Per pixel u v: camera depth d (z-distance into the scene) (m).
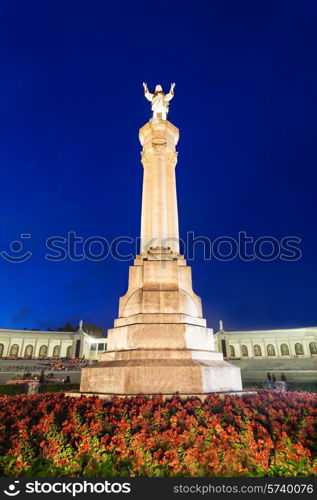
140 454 4.73
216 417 5.68
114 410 6.06
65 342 76.69
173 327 8.98
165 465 4.58
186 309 9.77
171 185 12.45
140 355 8.39
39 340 75.69
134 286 10.77
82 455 4.73
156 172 12.16
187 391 7.41
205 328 9.74
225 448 4.79
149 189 12.50
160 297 9.73
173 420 5.54
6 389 20.84
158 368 7.67
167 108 14.29
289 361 53.28
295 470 4.44
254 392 8.41
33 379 35.16
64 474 4.41
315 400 7.03
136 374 7.63
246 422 5.41
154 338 8.84
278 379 38.88
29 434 5.18
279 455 4.62
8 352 73.56
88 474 4.38
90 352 76.75
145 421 5.59
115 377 7.84
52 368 48.97
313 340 71.06
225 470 4.54
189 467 4.57
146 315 9.30
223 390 8.14
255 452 4.66
